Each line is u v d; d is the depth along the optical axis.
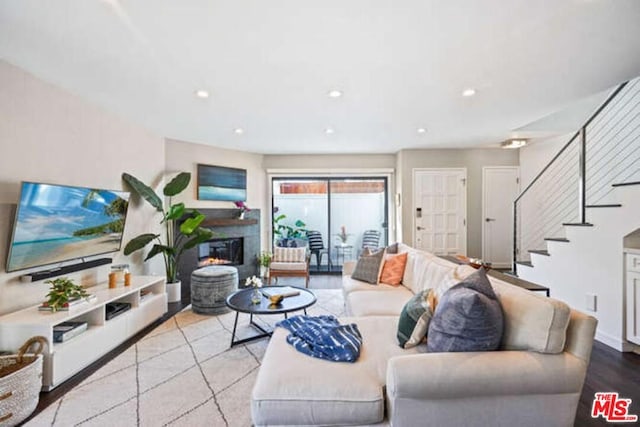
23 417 1.81
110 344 2.70
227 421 1.82
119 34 1.96
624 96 3.46
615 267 2.74
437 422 1.38
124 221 3.57
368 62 2.33
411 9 1.71
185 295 4.63
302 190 6.22
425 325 1.79
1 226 2.34
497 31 1.93
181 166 4.83
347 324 2.06
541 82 2.72
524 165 5.64
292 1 1.64
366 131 4.36
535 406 1.42
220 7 1.69
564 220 5.19
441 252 5.69
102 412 1.90
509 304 1.60
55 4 1.66
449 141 5.09
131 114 3.57
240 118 3.71
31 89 2.56
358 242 6.26
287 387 1.43
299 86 2.77
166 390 2.13
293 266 5.09
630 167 3.42
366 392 1.41
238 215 5.46
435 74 2.54
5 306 2.37
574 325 1.47
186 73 2.51
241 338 3.00
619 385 2.18
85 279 3.12
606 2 1.67
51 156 2.75
